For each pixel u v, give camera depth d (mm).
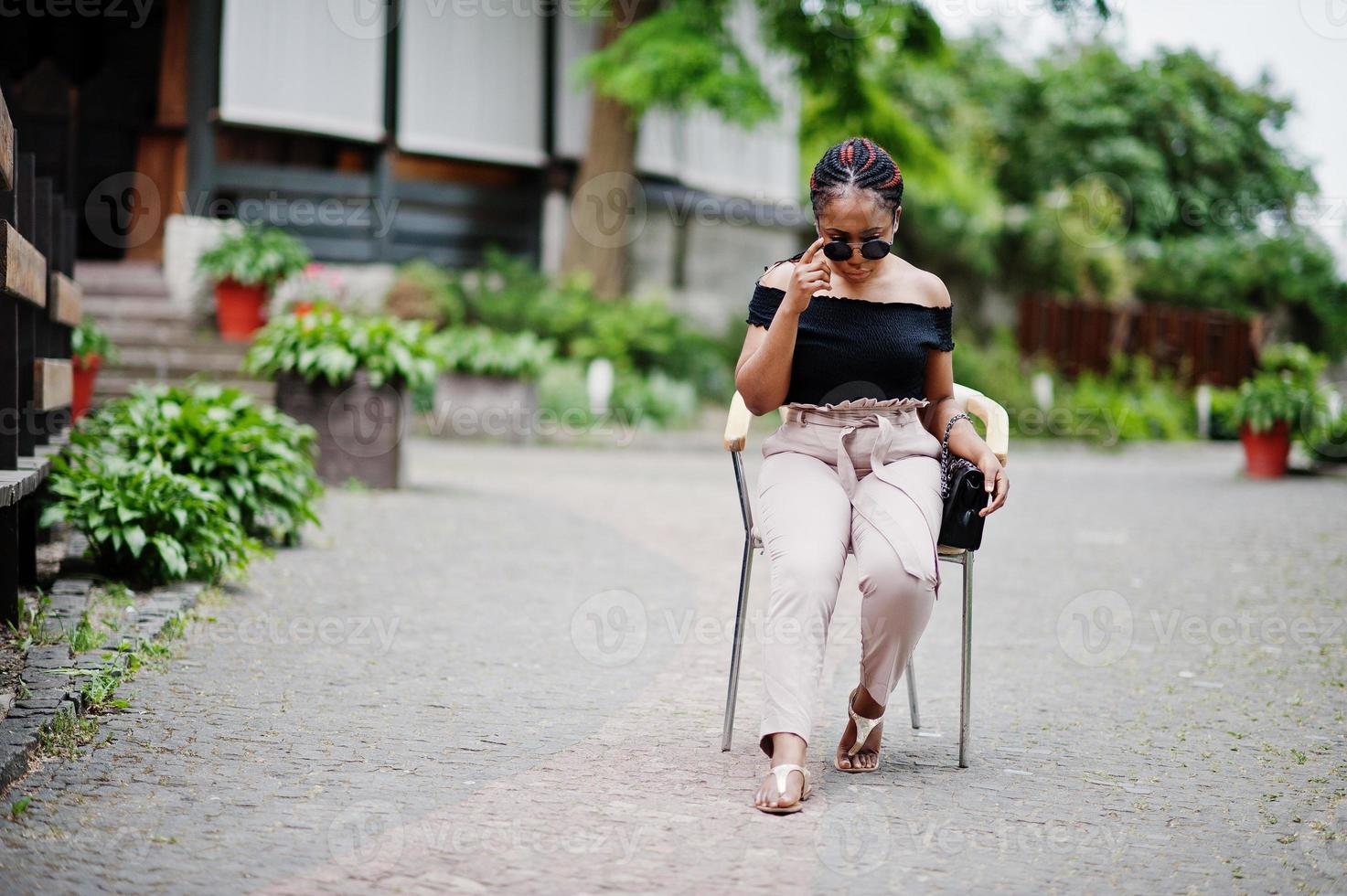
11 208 4230
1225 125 24094
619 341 15766
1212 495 10891
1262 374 12945
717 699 4070
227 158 14859
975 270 22656
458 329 14688
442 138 16047
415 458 11859
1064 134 24516
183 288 13438
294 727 3551
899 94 23750
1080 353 22422
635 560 6723
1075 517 9227
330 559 6234
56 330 5660
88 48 13883
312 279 13586
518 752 3418
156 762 3189
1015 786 3273
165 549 4996
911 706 3816
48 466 4715
